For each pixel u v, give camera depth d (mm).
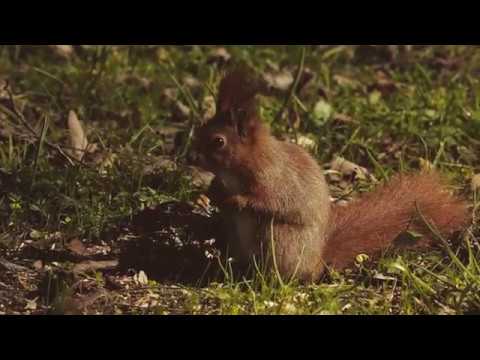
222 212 9531
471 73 14906
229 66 14797
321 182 9492
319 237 9406
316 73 14703
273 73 14234
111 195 10828
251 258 9320
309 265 9328
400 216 9797
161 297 8945
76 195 10750
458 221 9867
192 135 12180
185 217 10328
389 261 9289
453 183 11141
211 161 9148
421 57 15570
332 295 8773
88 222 10195
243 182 9188
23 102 13250
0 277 9203
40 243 9789
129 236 10133
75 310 8609
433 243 9875
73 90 13703
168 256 9711
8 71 14602
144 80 14172
